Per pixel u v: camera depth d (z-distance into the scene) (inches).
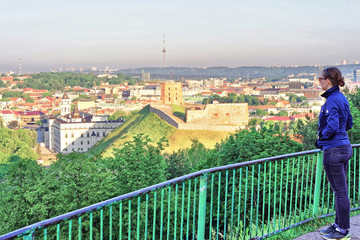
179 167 1884.8
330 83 240.5
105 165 1254.9
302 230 283.4
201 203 222.1
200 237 222.2
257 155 960.9
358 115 758.5
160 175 1245.7
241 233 321.7
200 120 5610.2
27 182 1113.4
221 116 5615.2
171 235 941.2
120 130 6565.0
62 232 873.5
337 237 250.2
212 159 1272.1
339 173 241.9
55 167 1131.3
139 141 1280.8
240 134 1106.7
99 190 1060.5
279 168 693.3
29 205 1072.8
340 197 245.1
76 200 1067.3
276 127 1097.4
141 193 193.8
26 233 146.5
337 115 233.9
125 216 936.9
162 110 6186.0
